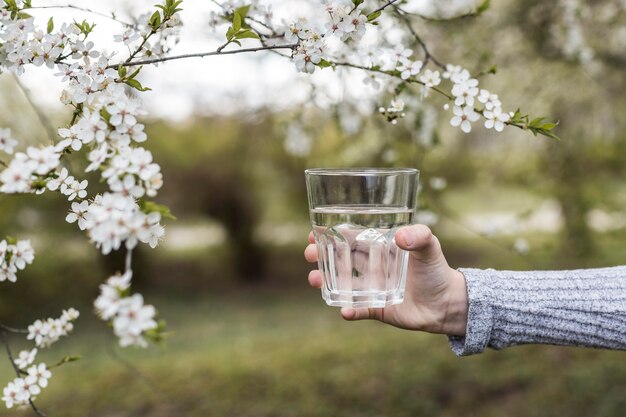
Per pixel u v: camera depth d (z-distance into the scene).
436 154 3.76
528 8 3.05
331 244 1.13
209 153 9.02
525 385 3.81
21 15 1.14
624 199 3.74
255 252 10.30
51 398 4.28
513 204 9.67
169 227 10.06
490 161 4.52
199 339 6.71
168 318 8.12
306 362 4.80
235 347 5.88
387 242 1.12
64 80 1.04
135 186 0.82
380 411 3.73
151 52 1.18
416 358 4.53
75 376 4.89
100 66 1.04
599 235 3.58
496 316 1.24
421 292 1.29
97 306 0.73
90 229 0.80
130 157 0.82
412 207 1.14
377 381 4.17
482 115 1.15
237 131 8.41
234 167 9.27
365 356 4.77
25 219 6.43
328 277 1.15
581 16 3.03
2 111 4.34
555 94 3.63
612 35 3.34
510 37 3.32
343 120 2.61
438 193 2.96
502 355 4.30
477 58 3.03
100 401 4.18
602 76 3.44
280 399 4.03
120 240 0.79
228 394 4.20
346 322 6.68
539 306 1.23
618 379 3.69
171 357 5.49
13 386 1.17
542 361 4.11
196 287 9.90
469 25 2.76
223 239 10.47
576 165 3.67
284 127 3.35
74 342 6.36
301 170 9.14
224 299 9.20
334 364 4.65
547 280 1.27
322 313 7.85
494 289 1.25
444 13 2.51
